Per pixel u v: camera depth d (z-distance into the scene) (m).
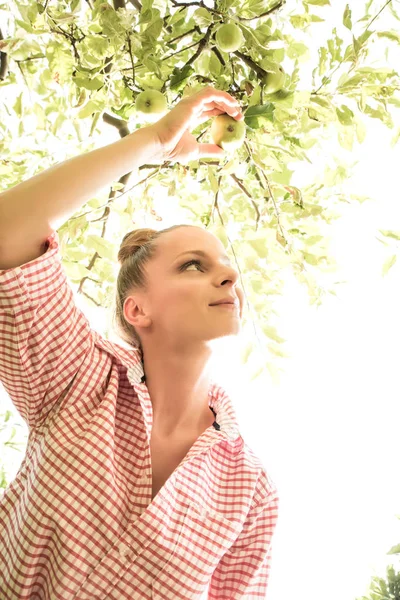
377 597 2.21
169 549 1.13
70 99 1.76
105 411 1.21
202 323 1.21
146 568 1.12
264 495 1.37
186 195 2.18
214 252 1.32
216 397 1.42
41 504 1.11
